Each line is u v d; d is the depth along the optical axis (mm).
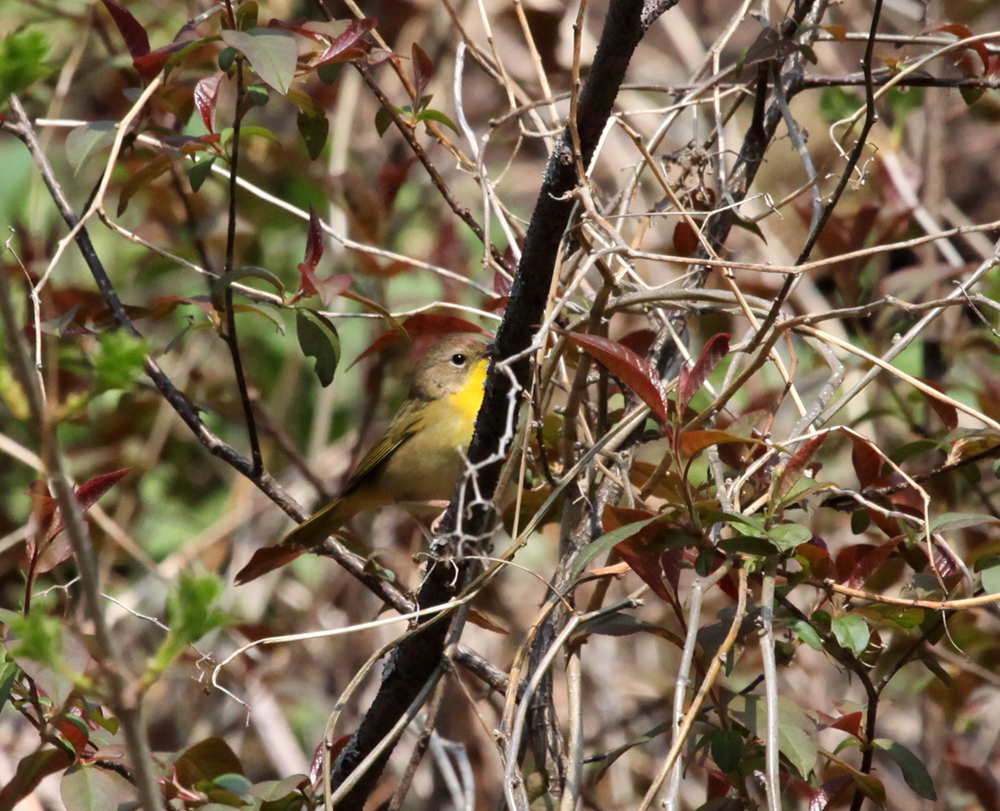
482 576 5457
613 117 5961
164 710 10664
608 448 6129
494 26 12609
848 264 8078
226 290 6254
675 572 5336
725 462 6426
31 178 10648
